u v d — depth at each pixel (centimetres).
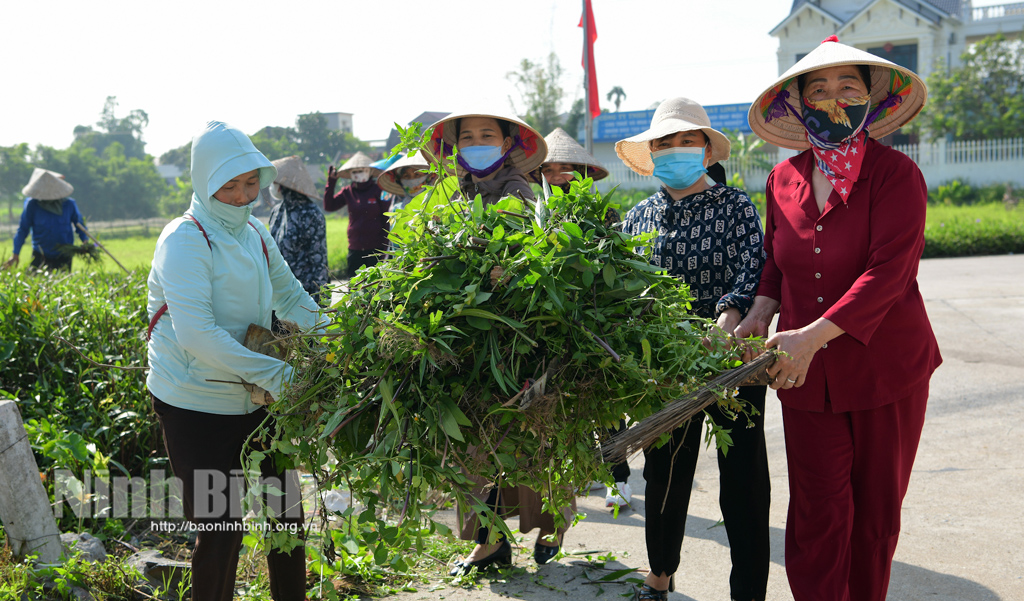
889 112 269
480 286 212
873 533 255
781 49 3241
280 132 4684
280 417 222
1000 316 789
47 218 751
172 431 249
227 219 248
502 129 337
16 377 410
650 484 287
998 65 2773
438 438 205
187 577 309
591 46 1366
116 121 9281
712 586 313
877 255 237
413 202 265
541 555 333
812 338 231
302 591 269
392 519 243
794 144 281
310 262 543
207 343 232
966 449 445
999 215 1788
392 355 204
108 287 529
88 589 292
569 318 213
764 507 284
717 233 292
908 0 3108
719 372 231
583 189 237
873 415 247
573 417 212
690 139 299
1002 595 291
